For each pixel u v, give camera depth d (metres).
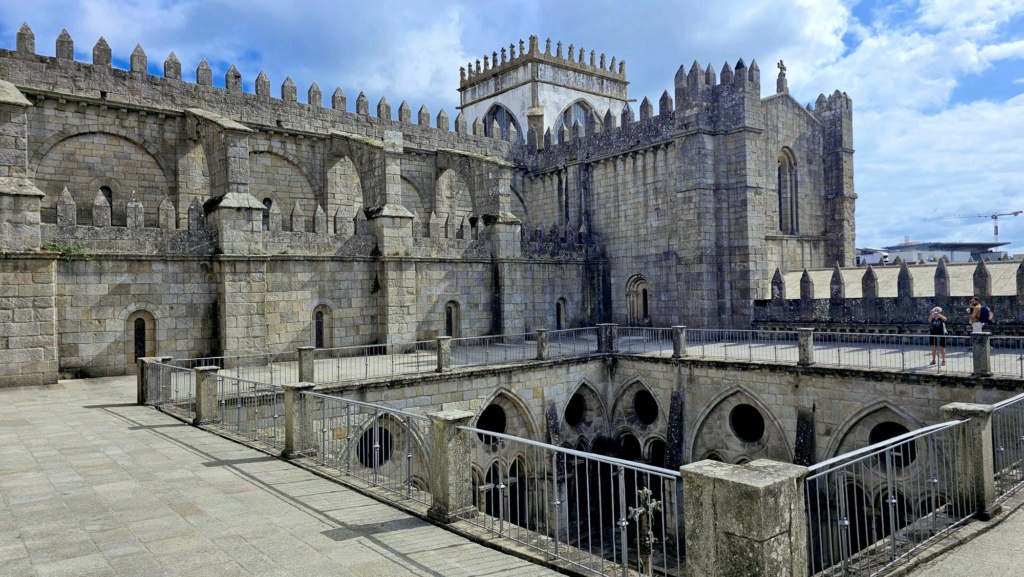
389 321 38.69
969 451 12.34
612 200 49.69
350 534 11.30
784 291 40.25
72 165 34.56
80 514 12.21
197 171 38.25
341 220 38.16
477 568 9.88
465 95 76.62
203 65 38.75
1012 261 37.06
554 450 10.43
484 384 31.91
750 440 32.19
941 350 27.81
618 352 37.47
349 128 44.62
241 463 16.14
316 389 26.20
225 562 10.00
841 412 27.94
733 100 42.06
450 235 43.53
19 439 18.72
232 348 32.94
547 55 68.19
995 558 10.47
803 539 7.97
